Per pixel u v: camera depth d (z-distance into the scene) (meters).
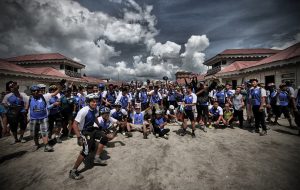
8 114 5.31
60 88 5.61
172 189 2.95
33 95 4.77
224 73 21.92
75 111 6.30
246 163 3.81
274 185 2.96
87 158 4.28
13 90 5.35
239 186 2.97
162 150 4.75
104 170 3.66
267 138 5.52
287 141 5.18
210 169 3.61
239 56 26.55
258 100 5.93
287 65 13.23
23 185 3.15
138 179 3.30
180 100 9.79
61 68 28.41
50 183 3.20
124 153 4.57
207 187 2.97
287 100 6.75
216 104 7.14
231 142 5.24
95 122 3.93
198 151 4.61
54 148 4.96
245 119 8.99
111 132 4.71
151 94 8.37
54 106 5.45
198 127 7.30
